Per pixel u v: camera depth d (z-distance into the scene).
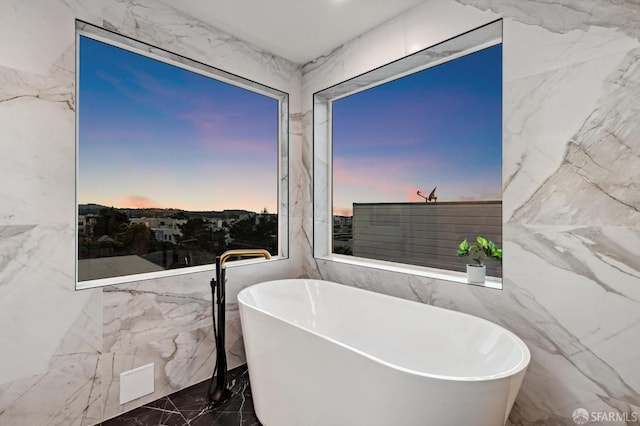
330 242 2.96
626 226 1.34
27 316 1.56
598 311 1.41
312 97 2.83
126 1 1.89
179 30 2.13
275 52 2.68
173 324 2.07
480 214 2.10
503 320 1.69
